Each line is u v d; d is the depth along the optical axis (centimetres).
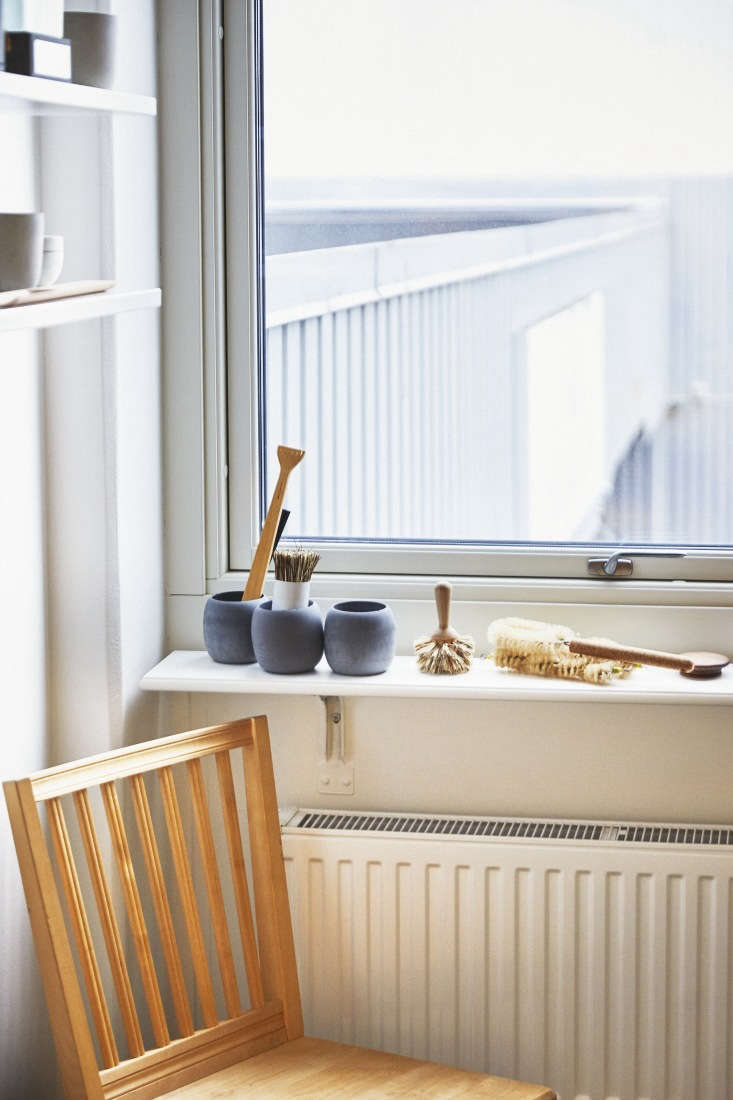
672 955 170
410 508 191
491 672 174
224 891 189
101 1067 178
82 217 164
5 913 156
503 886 171
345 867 174
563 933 171
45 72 112
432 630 185
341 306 189
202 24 180
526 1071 173
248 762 165
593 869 169
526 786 182
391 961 174
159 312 183
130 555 173
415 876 173
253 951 163
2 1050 156
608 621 183
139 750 154
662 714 179
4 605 155
